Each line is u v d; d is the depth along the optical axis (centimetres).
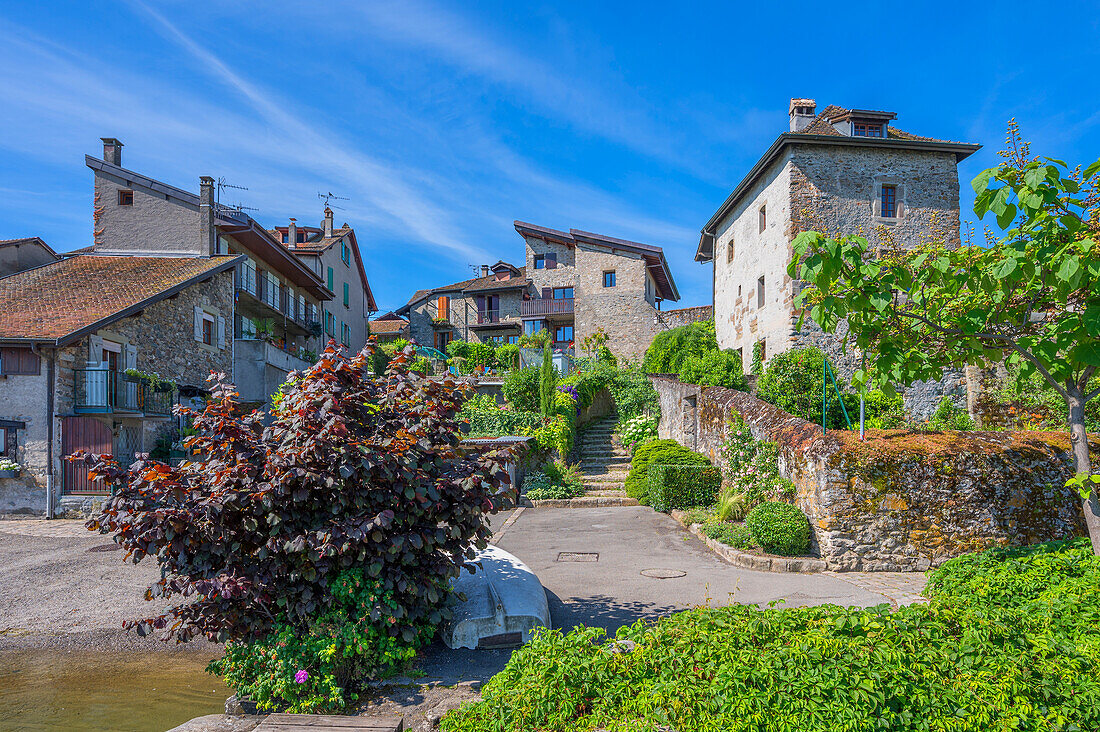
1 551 1034
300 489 448
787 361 1536
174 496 437
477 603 547
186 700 482
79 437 1432
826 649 354
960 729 320
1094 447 830
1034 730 321
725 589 718
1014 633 391
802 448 877
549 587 738
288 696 429
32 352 1410
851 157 1772
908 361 665
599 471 1708
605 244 3534
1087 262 503
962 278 573
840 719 313
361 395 495
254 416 509
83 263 1995
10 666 554
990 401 1523
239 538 457
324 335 3155
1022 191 516
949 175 1789
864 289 571
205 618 455
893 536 805
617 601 676
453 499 496
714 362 1808
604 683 367
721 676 342
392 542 455
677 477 1244
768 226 1906
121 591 788
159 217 2122
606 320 3506
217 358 2041
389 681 464
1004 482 812
